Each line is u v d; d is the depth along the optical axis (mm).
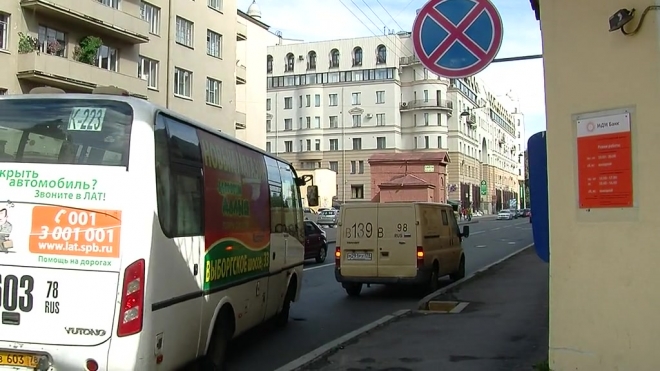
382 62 90000
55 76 26594
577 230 4965
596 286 4840
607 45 4801
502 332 8844
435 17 6820
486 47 6664
